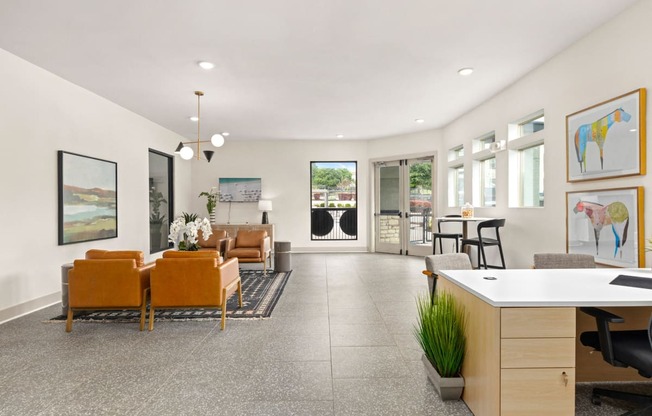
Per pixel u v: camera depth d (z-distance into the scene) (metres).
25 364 2.67
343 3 2.85
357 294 4.74
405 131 7.89
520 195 4.94
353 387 2.33
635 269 2.56
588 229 3.39
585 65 3.43
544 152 4.11
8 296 3.71
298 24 3.17
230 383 2.38
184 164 8.38
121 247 5.71
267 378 2.45
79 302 3.36
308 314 3.88
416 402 2.15
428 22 3.15
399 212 8.53
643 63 2.80
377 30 3.30
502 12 3.00
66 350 2.93
